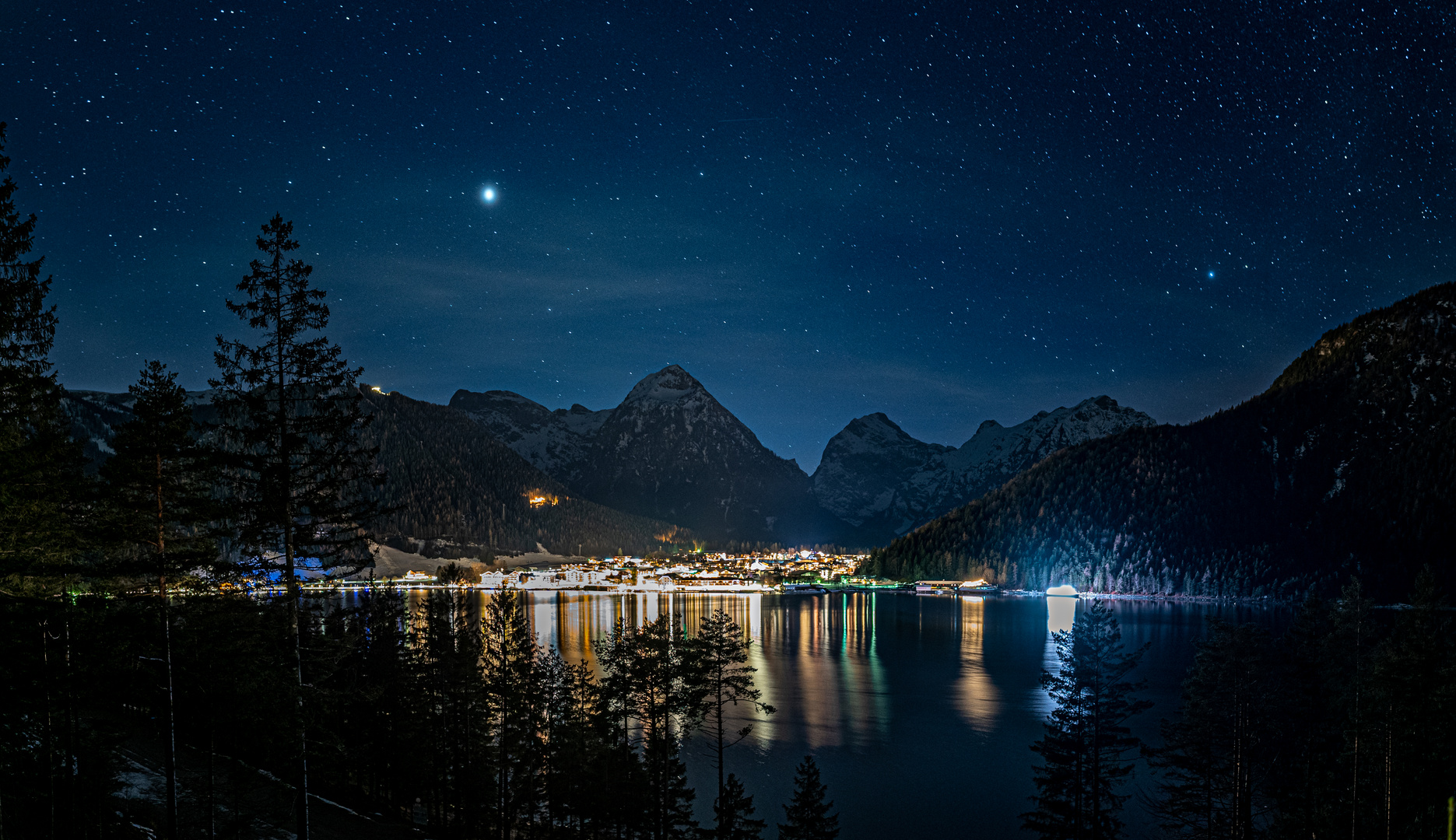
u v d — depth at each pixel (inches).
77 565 1338.6
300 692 1283.2
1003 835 2492.6
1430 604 2792.8
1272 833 2123.5
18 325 1230.9
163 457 1342.3
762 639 7253.9
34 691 1206.9
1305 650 2751.0
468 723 2276.1
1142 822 2501.2
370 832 1819.6
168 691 1296.8
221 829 1525.6
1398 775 1883.6
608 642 6033.5
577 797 2119.8
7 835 1209.4
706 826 2485.2
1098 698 2162.9
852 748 3388.3
